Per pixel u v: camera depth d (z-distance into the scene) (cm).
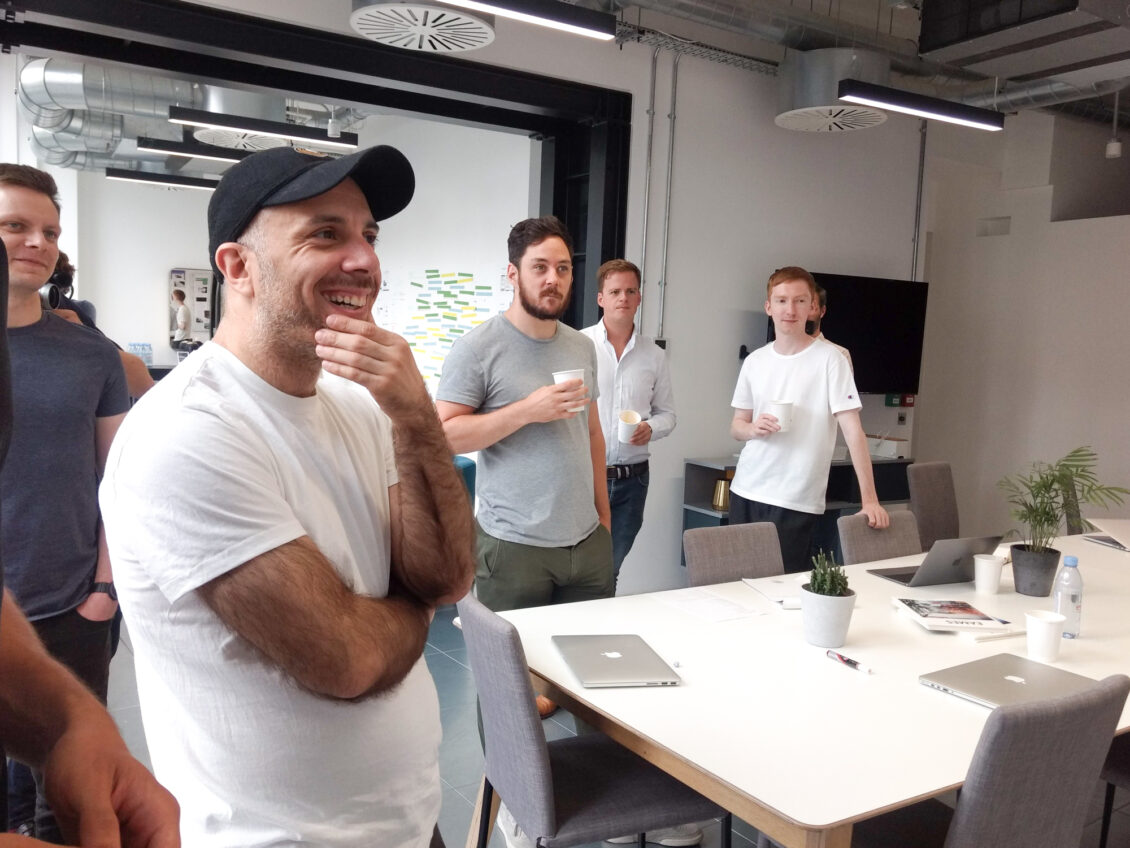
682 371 519
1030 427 679
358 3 339
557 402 248
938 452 750
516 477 263
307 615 97
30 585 200
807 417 368
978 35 413
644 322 500
